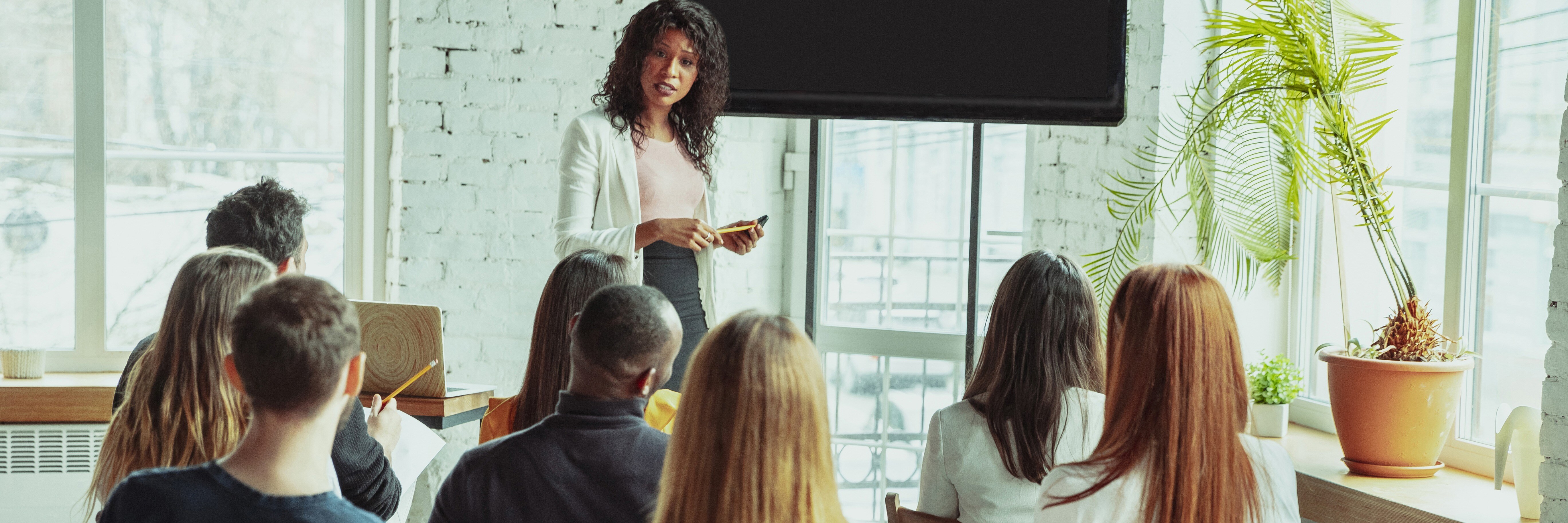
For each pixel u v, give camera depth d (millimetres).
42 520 3107
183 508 1122
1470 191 2762
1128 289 1412
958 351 3793
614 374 1453
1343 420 2637
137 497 1139
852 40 2777
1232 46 2934
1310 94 2771
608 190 2516
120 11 3334
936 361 3848
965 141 3750
